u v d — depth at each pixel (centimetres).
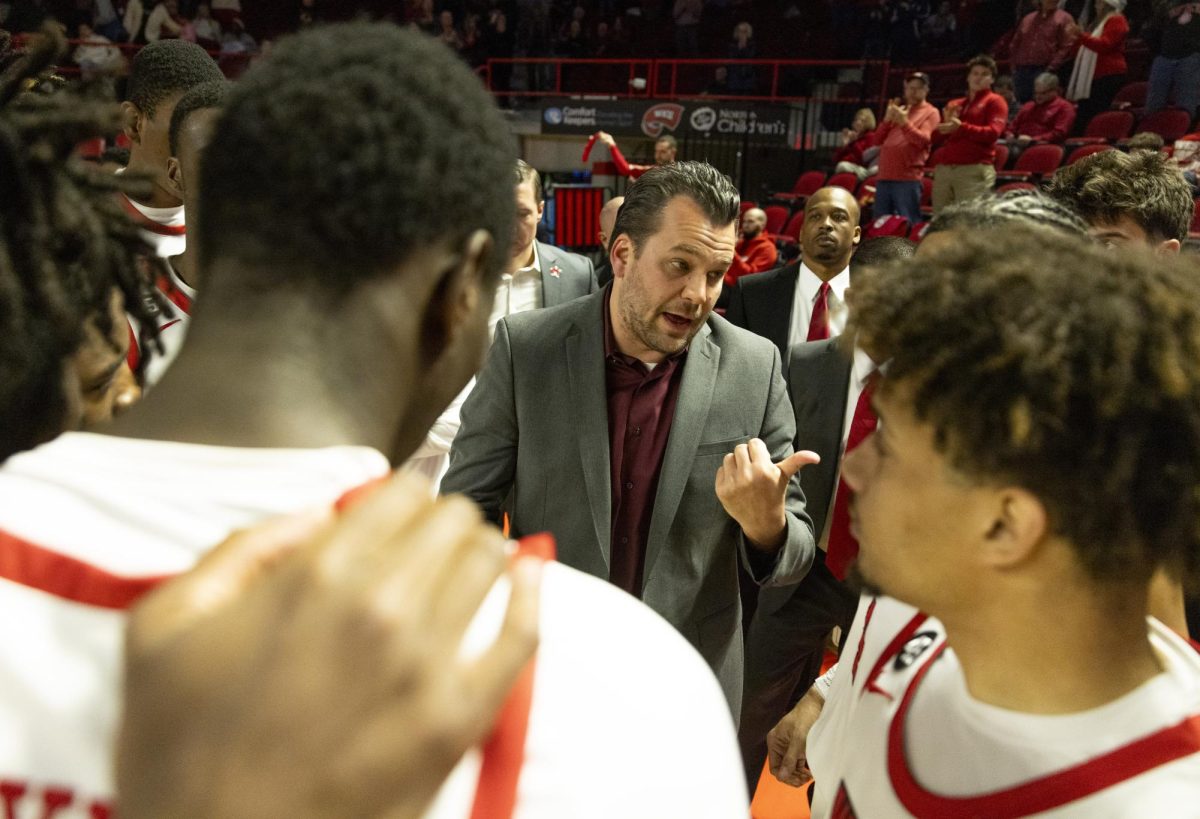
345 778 29
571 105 1033
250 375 45
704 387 160
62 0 1149
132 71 239
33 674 38
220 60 1198
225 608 31
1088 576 63
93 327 70
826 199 332
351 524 32
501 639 34
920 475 66
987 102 667
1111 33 826
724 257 152
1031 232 71
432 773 30
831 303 335
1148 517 61
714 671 168
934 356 62
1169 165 161
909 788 74
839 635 221
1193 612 133
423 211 45
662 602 160
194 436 44
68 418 66
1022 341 59
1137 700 64
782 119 1004
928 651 83
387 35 49
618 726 44
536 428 161
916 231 681
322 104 45
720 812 46
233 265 46
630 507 163
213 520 41
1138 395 59
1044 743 66
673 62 1111
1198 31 732
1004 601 67
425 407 51
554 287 321
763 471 134
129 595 39
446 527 33
